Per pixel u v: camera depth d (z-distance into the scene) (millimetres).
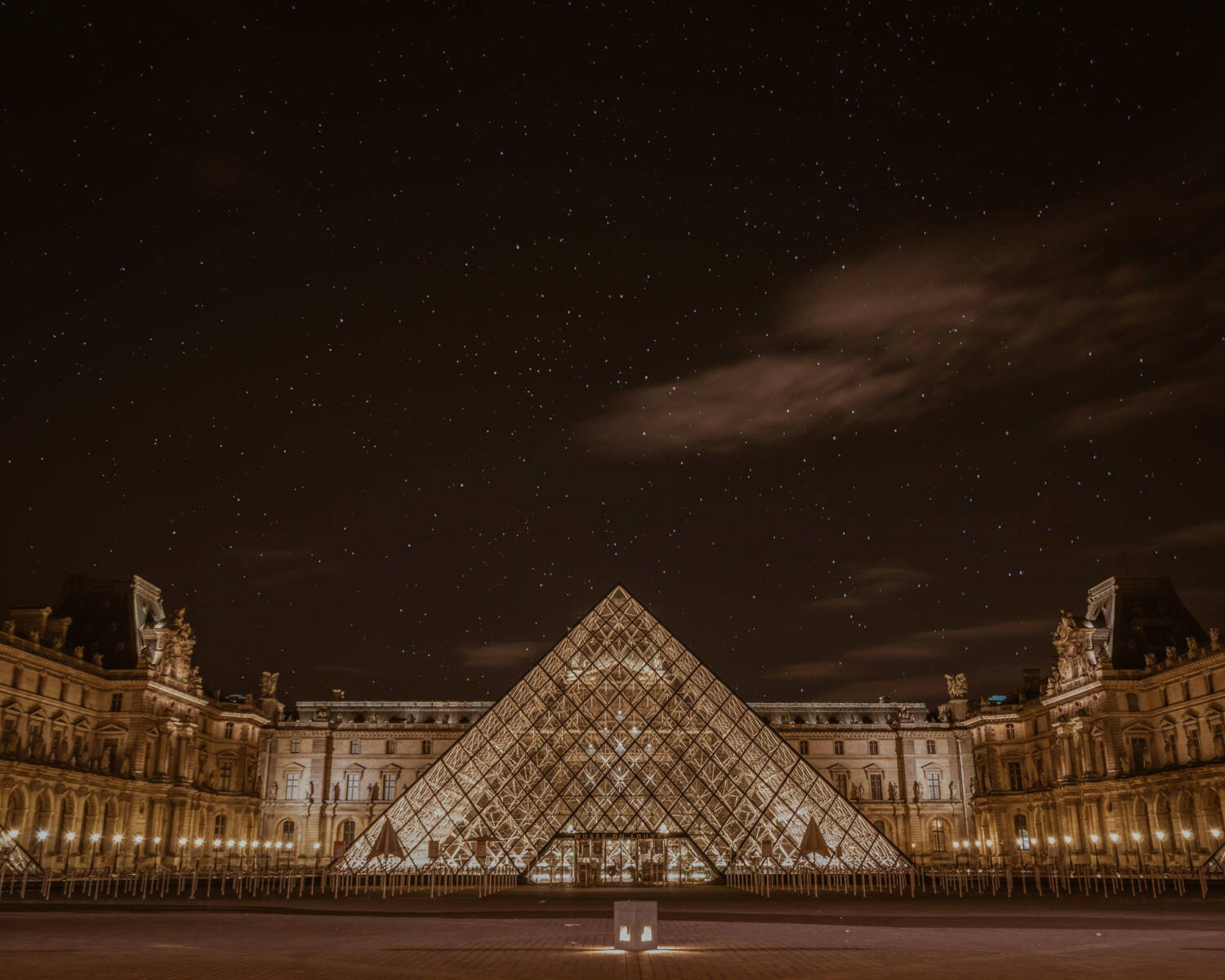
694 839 94812
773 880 93250
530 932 41094
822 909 58375
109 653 126062
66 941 36031
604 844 95938
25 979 25141
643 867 95688
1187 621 131500
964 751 163750
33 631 111312
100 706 121312
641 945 33188
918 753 164125
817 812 96438
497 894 76188
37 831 103688
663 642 107188
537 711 102250
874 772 162875
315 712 164750
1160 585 134000
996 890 79750
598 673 104688
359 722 163500
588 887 89125
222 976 26109
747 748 99875
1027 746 149375
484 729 101500
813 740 164500
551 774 98625
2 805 97375
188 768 131875
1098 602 138125
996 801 149625
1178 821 111125
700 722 101312
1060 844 133875
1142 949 33438
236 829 147875
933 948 34281
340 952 32500
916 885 94875
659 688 103562
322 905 62375
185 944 35031
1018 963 29453
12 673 104750
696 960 30812
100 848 113938
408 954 32125
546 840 95125
